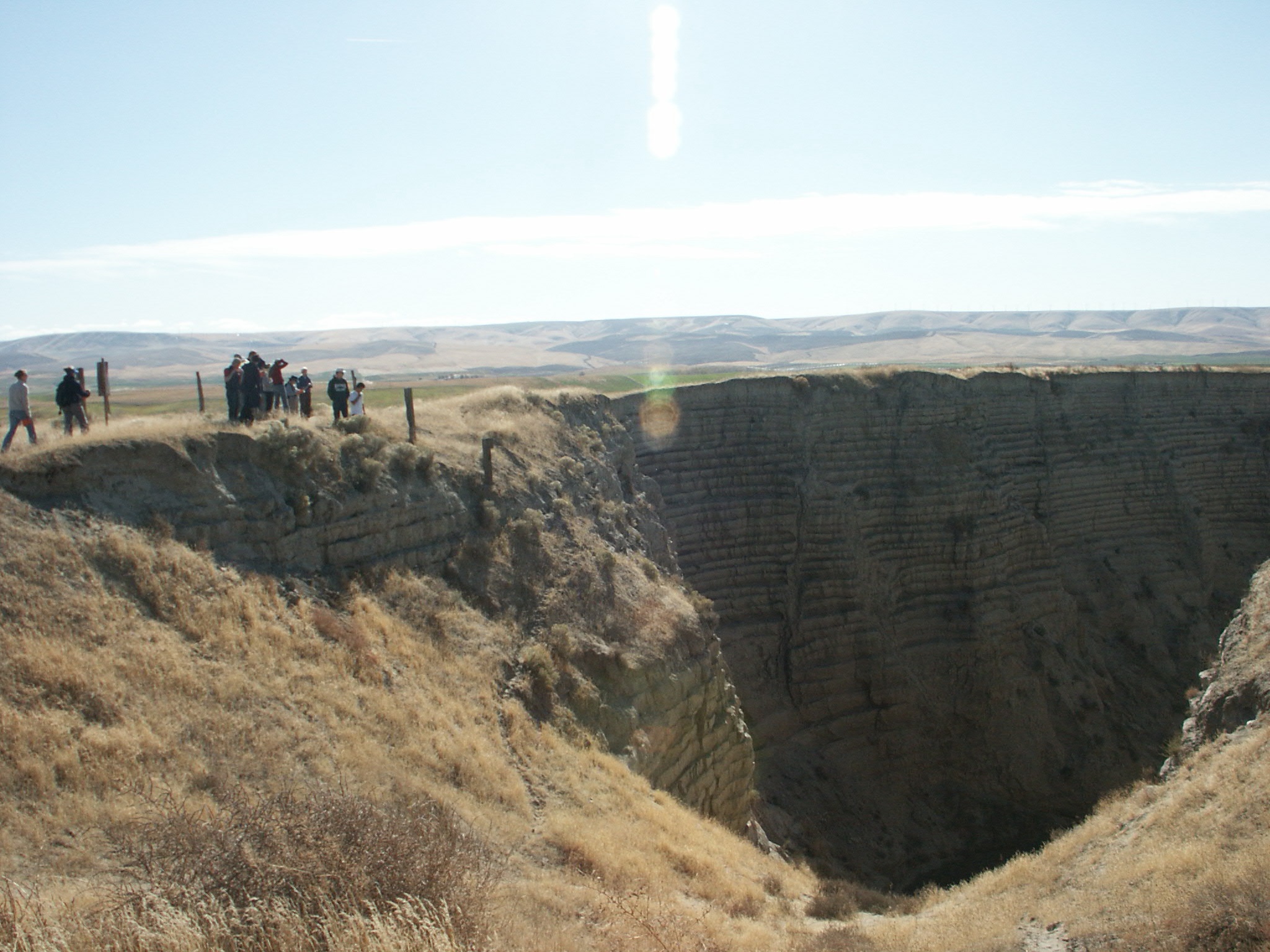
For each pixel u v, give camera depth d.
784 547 46.09
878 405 51.56
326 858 10.41
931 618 49.16
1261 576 29.92
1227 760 21.14
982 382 56.69
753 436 47.56
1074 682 51.06
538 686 22.36
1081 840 23.23
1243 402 66.56
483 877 12.27
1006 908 19.77
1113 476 60.66
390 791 15.65
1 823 11.28
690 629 28.50
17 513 15.95
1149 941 13.97
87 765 12.66
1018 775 46.66
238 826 10.55
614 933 14.20
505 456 29.30
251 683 16.20
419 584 22.48
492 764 18.44
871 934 19.59
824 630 45.16
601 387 91.56
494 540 25.47
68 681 13.78
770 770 40.09
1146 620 57.34
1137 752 49.38
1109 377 63.47
